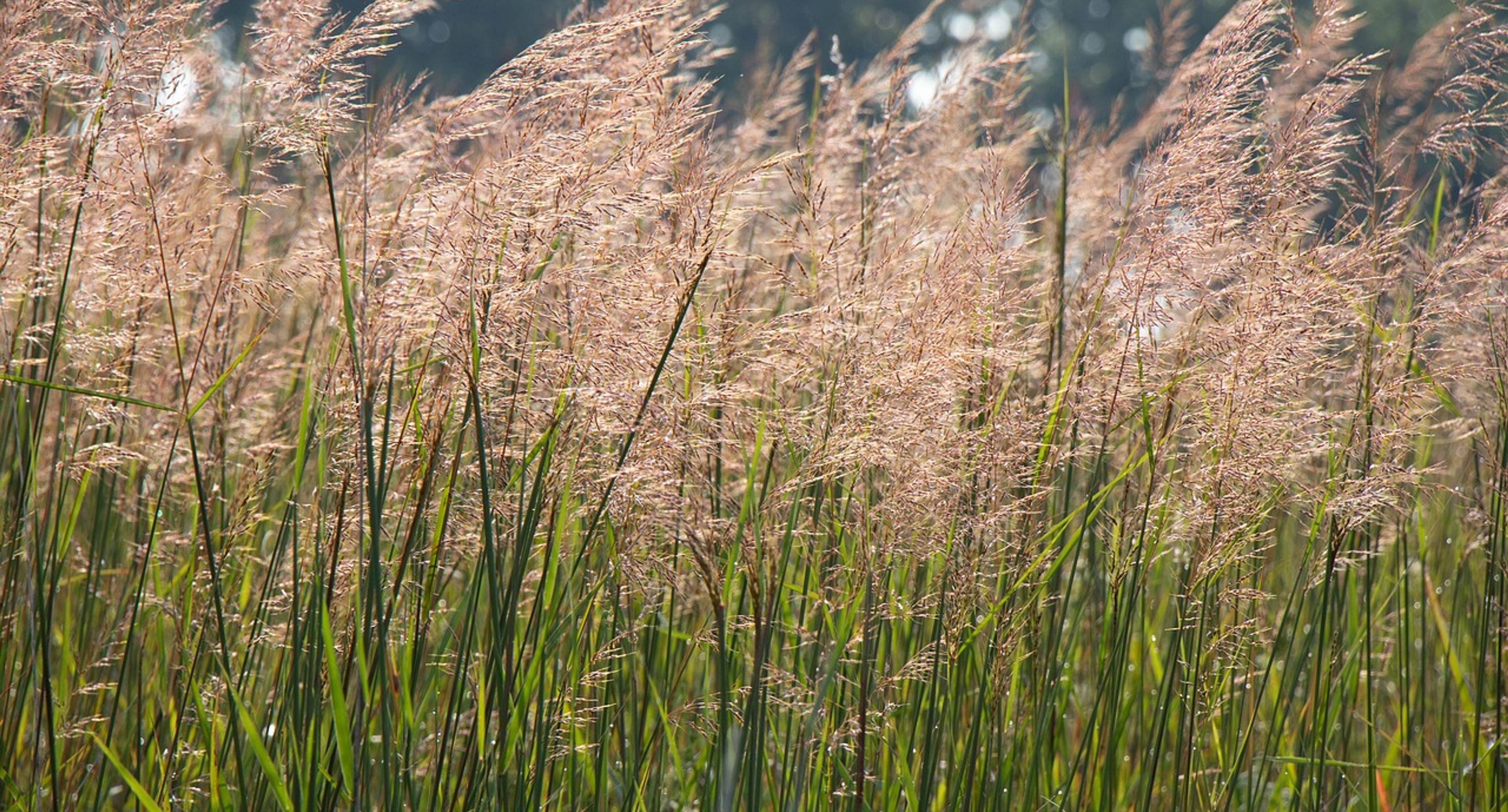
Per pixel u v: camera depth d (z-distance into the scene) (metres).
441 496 4.81
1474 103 6.63
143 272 5.18
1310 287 5.49
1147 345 5.50
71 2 4.95
